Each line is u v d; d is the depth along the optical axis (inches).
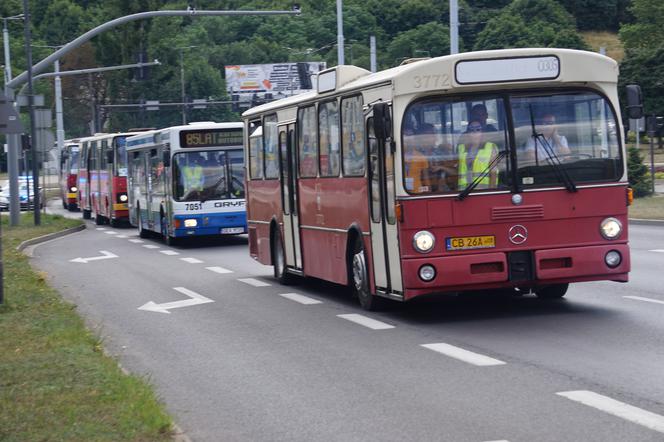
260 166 1047.6
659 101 4859.7
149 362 590.2
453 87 660.1
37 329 666.2
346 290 932.6
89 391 465.4
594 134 674.8
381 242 713.6
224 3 5634.8
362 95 737.0
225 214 1547.7
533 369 512.4
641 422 397.4
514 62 663.8
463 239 661.3
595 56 673.6
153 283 1047.6
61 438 382.0
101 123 5408.5
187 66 5767.7
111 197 2263.8
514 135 665.6
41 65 1717.5
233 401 474.0
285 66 6028.5
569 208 667.4
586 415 411.8
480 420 412.5
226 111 5905.5
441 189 661.9
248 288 972.6
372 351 592.1
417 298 826.2
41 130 2114.9
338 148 800.9
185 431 418.0
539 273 662.5
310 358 578.9
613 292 808.3
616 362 521.3
